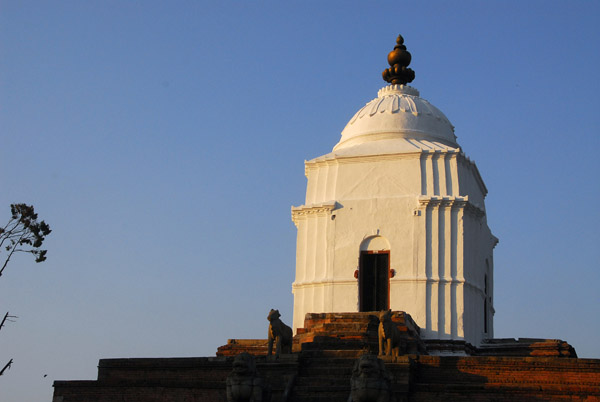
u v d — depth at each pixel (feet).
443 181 183.01
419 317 173.99
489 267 202.90
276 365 138.10
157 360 147.33
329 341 149.28
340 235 183.11
